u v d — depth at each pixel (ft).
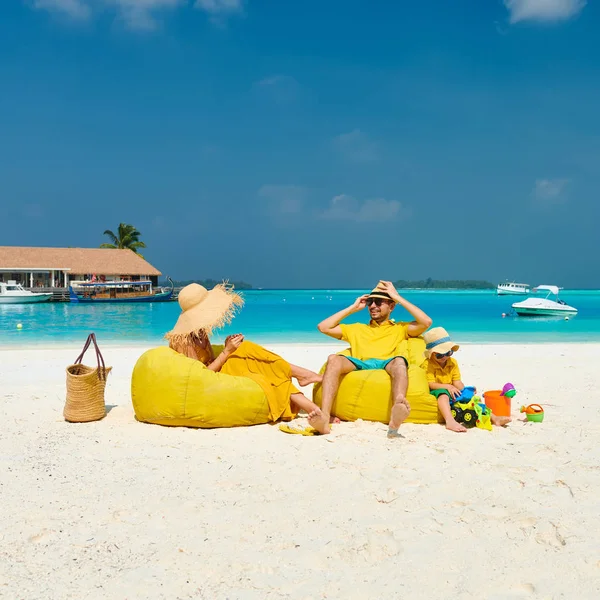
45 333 68.44
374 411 19.99
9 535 11.55
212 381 19.42
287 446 17.43
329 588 9.64
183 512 12.62
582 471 15.03
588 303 183.01
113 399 25.55
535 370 34.32
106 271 191.52
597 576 9.96
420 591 9.54
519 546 11.02
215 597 9.39
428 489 13.79
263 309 130.72
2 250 186.29
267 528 11.80
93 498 13.44
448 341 20.68
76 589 9.62
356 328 22.40
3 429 19.72
